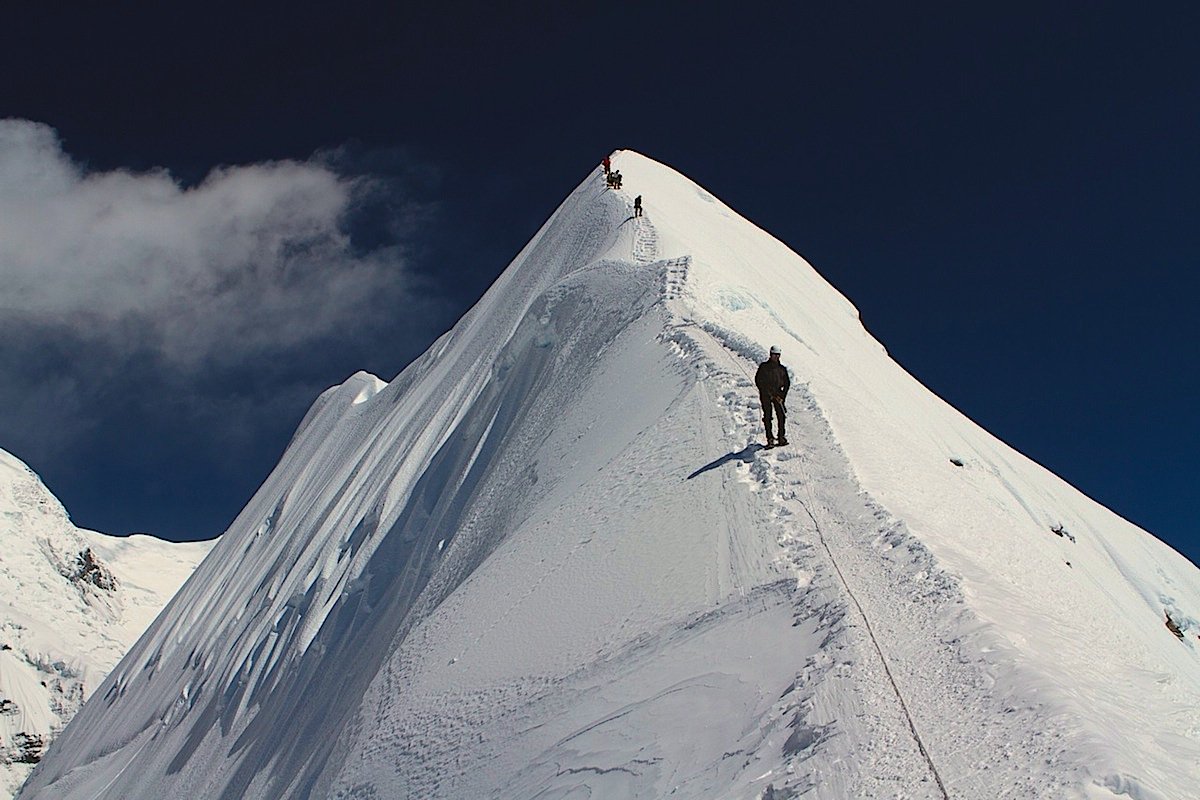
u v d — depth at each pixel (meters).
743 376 21.36
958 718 7.05
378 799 12.84
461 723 13.09
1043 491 52.09
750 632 10.53
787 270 66.25
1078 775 5.80
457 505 33.44
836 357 45.75
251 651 44.78
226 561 81.62
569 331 35.50
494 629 15.66
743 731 8.36
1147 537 57.59
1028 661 7.63
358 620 34.09
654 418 21.36
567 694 11.70
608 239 46.06
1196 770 6.50
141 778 49.09
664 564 14.05
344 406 93.00
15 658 173.50
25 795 75.25
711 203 73.44
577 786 9.38
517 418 34.09
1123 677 8.59
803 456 16.05
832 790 6.62
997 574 11.26
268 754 32.16
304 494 76.56
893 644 8.64
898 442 18.70
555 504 20.64
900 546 11.29
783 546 12.66
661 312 28.56
